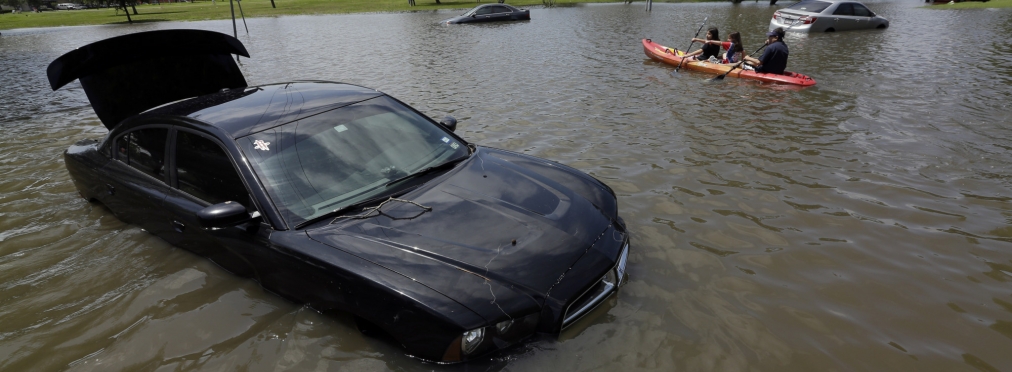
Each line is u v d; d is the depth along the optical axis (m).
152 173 4.03
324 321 3.08
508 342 2.58
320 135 3.56
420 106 9.52
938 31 19.11
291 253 2.98
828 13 19.86
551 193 3.43
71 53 4.30
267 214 3.15
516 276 2.70
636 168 5.93
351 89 4.22
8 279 3.98
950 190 5.13
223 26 32.84
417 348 2.61
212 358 2.95
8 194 5.72
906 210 4.71
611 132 7.41
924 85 10.20
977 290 3.47
